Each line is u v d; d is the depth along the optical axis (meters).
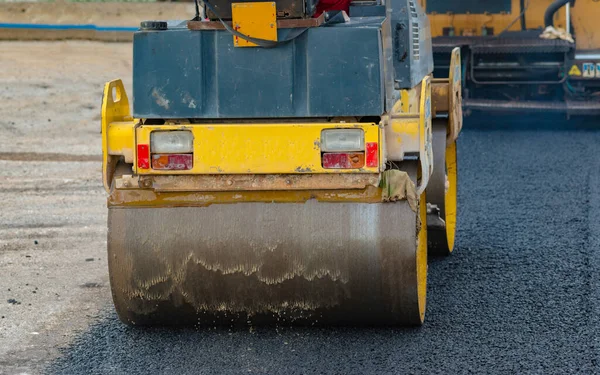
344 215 15.01
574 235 22.69
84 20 68.50
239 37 14.84
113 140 15.48
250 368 14.38
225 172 14.99
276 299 15.36
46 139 36.69
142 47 15.13
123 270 15.39
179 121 15.50
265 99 15.02
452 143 22.20
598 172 30.81
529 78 42.19
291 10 14.88
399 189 14.91
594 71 41.19
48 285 18.95
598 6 41.47
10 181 29.28
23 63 54.22
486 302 17.67
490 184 29.41
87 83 49.91
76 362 14.73
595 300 17.55
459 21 42.56
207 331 16.08
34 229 23.62
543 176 30.41
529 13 42.16
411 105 19.05
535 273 19.58
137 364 14.62
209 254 15.18
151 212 15.38
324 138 14.77
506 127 42.06
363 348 15.17
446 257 21.20
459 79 21.36
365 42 14.69
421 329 16.08
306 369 14.30
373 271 14.96
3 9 68.31
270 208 15.18
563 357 14.66
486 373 14.05
